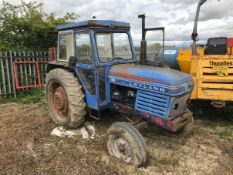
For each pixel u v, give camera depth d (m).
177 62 6.31
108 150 3.90
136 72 3.92
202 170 3.57
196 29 5.31
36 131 4.86
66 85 4.55
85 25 4.15
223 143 4.42
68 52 4.82
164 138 4.51
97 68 4.17
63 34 4.88
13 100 7.46
